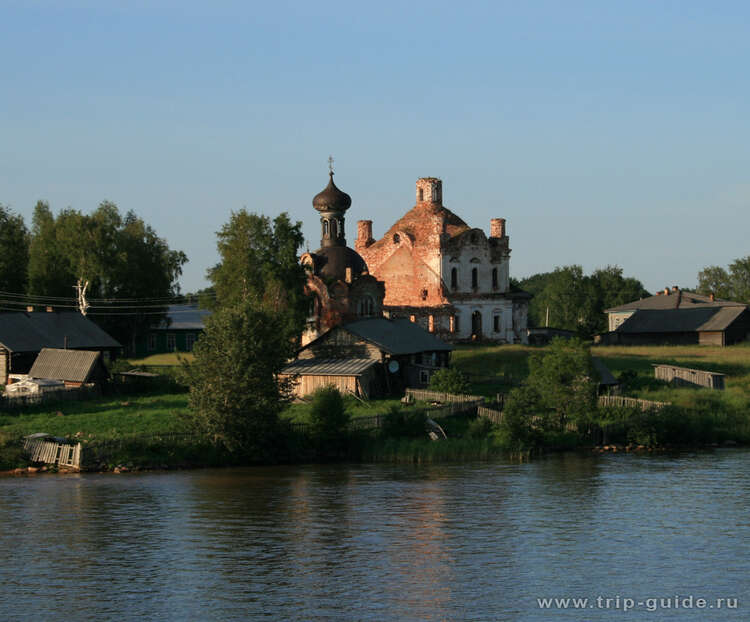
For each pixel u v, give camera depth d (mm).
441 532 53719
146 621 40188
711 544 50969
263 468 74000
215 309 118812
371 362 99500
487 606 41719
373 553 49625
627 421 87250
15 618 40500
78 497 62469
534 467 74438
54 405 92250
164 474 71062
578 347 87312
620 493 63750
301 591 43656
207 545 51094
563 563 47750
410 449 77875
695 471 72125
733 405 95750
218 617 40562
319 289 127250
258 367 75812
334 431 78625
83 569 46938
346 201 134500
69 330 111062
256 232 119812
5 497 62531
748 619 40281
